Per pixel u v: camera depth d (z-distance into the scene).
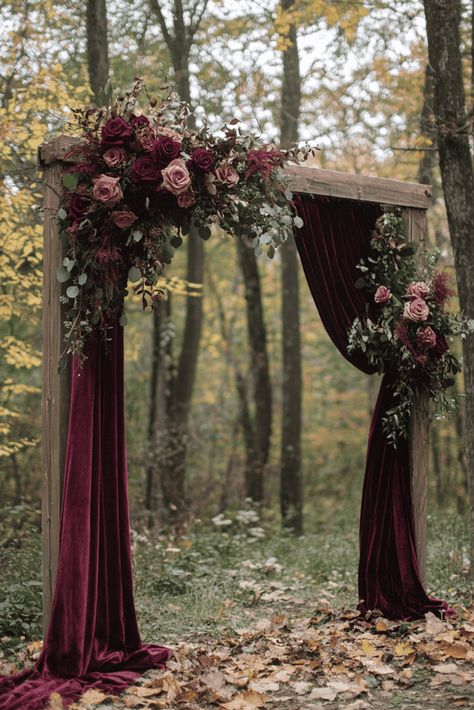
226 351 15.72
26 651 4.46
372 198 5.24
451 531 8.48
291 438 11.13
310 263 5.11
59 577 4.07
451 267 8.84
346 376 16.73
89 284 4.08
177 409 11.30
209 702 3.70
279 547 8.20
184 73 8.48
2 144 6.64
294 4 8.46
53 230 4.16
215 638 4.90
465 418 6.41
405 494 5.37
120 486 4.39
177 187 4.04
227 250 14.59
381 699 3.71
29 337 9.85
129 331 10.95
